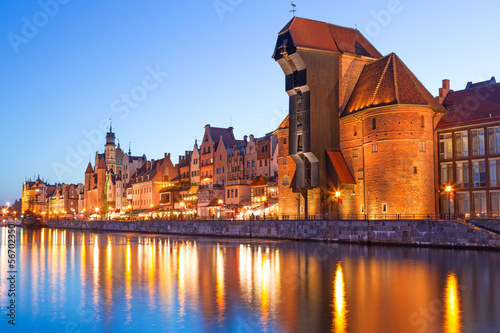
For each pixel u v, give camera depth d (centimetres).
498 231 5306
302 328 2395
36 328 2489
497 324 2419
